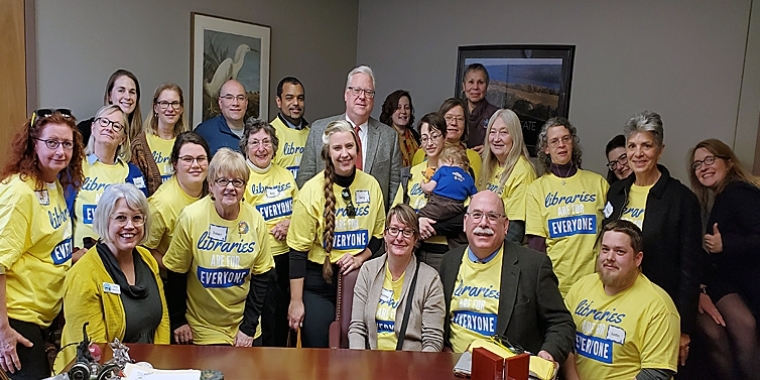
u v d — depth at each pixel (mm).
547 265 2467
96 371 1772
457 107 3658
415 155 4012
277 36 4988
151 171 3326
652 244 2832
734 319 2941
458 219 3104
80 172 2615
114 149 3045
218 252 2672
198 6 4336
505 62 4824
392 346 2498
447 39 5180
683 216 2828
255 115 4863
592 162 4477
